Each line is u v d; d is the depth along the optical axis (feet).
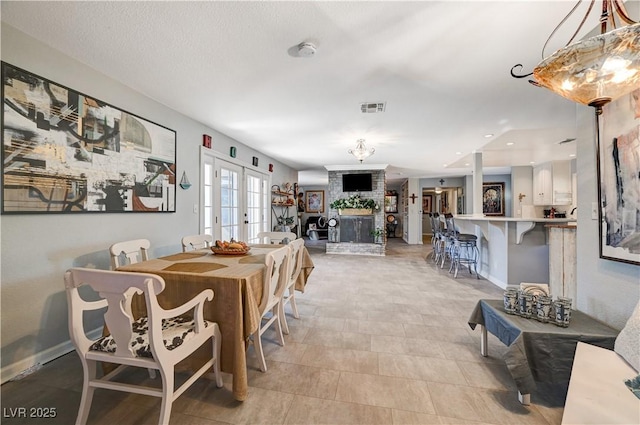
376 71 7.42
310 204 38.29
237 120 11.54
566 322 5.28
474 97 9.01
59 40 6.13
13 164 5.74
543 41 6.04
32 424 4.58
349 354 6.85
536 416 4.80
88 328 7.45
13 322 5.84
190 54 6.70
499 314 5.93
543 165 21.34
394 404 5.09
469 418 4.75
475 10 5.11
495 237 13.64
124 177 8.29
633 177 4.66
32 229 6.14
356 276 15.17
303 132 13.25
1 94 5.54
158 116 9.62
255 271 5.93
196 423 4.61
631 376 3.89
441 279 14.56
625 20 3.42
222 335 5.43
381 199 23.02
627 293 5.06
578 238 6.29
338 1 4.94
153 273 5.81
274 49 6.46
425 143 15.06
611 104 5.14
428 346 7.27
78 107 6.98
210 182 12.98
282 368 6.23
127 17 5.39
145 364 4.19
